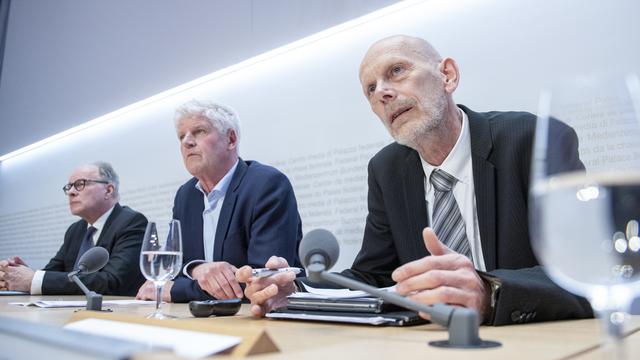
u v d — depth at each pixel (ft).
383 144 8.16
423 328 2.64
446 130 5.40
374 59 5.61
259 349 1.62
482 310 2.74
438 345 1.93
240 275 3.59
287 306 3.43
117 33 13.37
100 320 2.27
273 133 9.81
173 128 11.76
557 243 1.26
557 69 6.54
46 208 15.28
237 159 7.89
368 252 5.49
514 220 4.69
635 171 1.28
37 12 16.37
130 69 12.85
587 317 3.16
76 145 14.46
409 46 5.55
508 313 2.73
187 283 5.16
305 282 4.21
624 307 1.32
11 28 17.39
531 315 2.83
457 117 5.54
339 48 9.00
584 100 1.37
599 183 1.26
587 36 6.32
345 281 2.25
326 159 8.89
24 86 16.40
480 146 5.00
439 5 7.82
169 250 3.63
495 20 7.20
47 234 15.07
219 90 10.95
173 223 3.73
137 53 12.73
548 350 1.80
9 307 4.35
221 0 11.00
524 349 1.83
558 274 1.28
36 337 1.49
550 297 2.86
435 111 5.36
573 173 1.28
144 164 12.32
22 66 16.61
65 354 1.35
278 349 1.66
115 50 13.34
